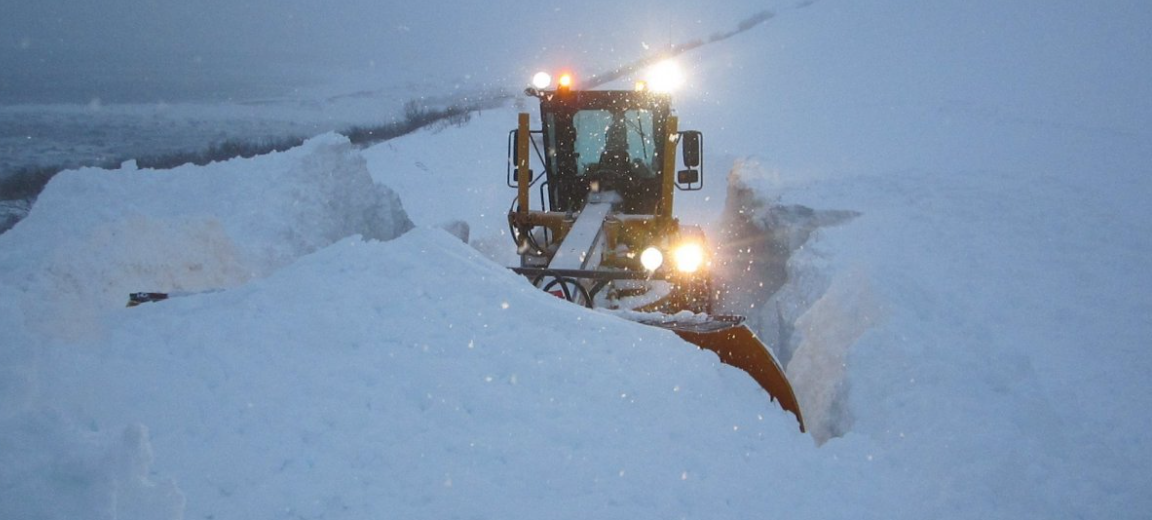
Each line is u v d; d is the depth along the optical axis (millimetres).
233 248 6914
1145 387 5754
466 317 4883
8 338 3314
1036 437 4660
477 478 3777
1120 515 4098
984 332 5926
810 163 14273
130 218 6195
